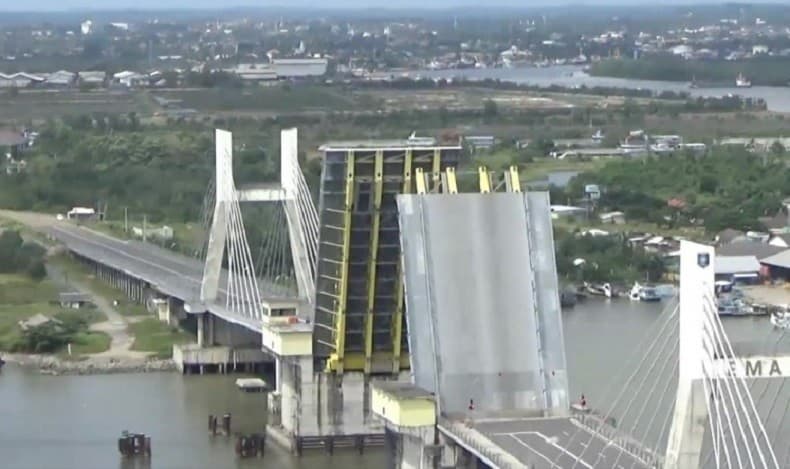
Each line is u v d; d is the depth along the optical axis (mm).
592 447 146000
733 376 131125
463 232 166125
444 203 166250
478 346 164500
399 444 164750
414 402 158250
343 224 178875
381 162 176250
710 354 128375
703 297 127688
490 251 166250
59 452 181125
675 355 179750
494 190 173500
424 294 165000
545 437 150875
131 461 177750
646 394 173375
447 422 158625
